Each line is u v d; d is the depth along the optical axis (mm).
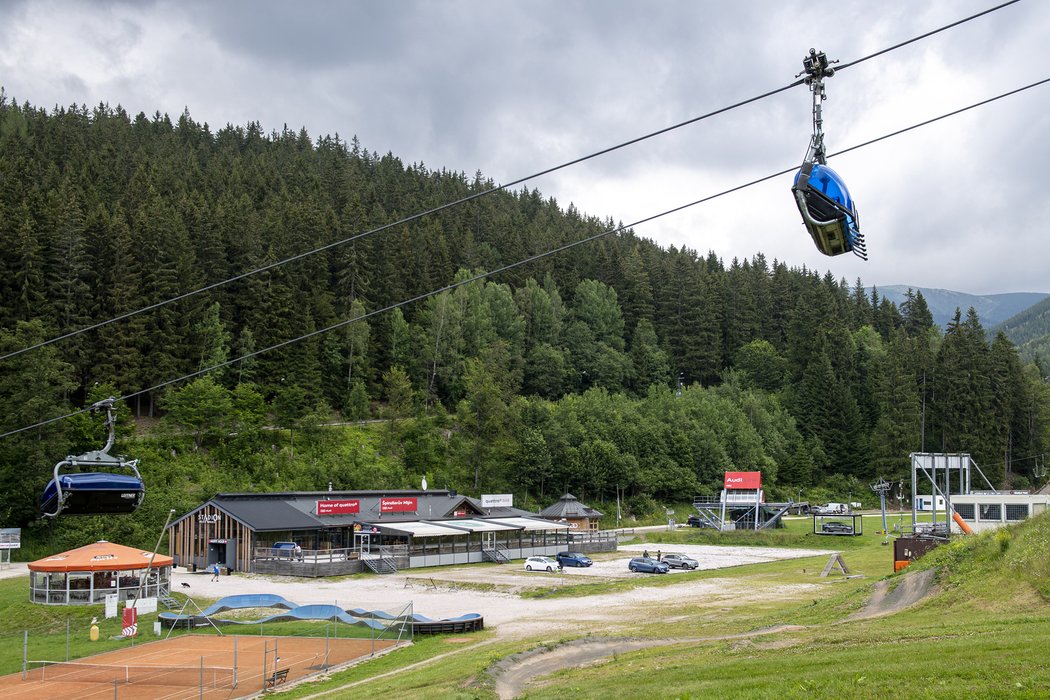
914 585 39594
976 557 38156
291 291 136500
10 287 112000
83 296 117438
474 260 193125
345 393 141625
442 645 41656
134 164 179500
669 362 195500
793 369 193625
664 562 81000
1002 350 167625
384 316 154375
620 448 143125
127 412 106188
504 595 63656
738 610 50812
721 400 168000
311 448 122438
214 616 54094
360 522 87188
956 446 159625
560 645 35844
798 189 16500
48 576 59469
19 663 42281
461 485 130250
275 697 32406
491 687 28516
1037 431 166500
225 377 126438
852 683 20219
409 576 76562
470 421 135500
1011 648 21969
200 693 32562
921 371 172750
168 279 122188
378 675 34875
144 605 53531
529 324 180125
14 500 89000
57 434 92250
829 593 59562
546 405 145625
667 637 36844
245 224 142250
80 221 122688
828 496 160625
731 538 115500
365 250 155000
